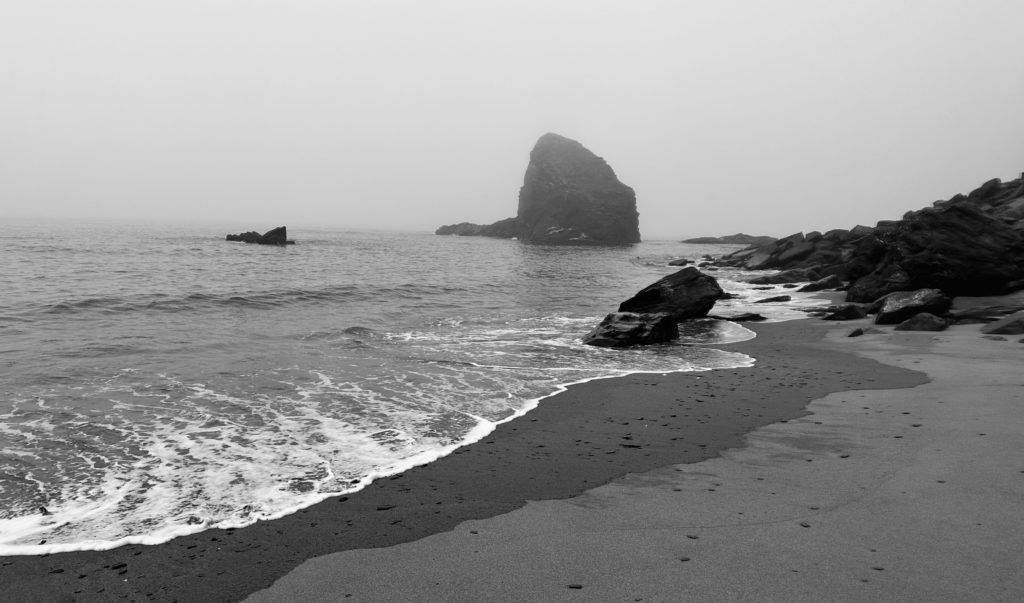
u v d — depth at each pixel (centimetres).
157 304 2492
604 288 4256
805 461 832
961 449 834
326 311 2608
